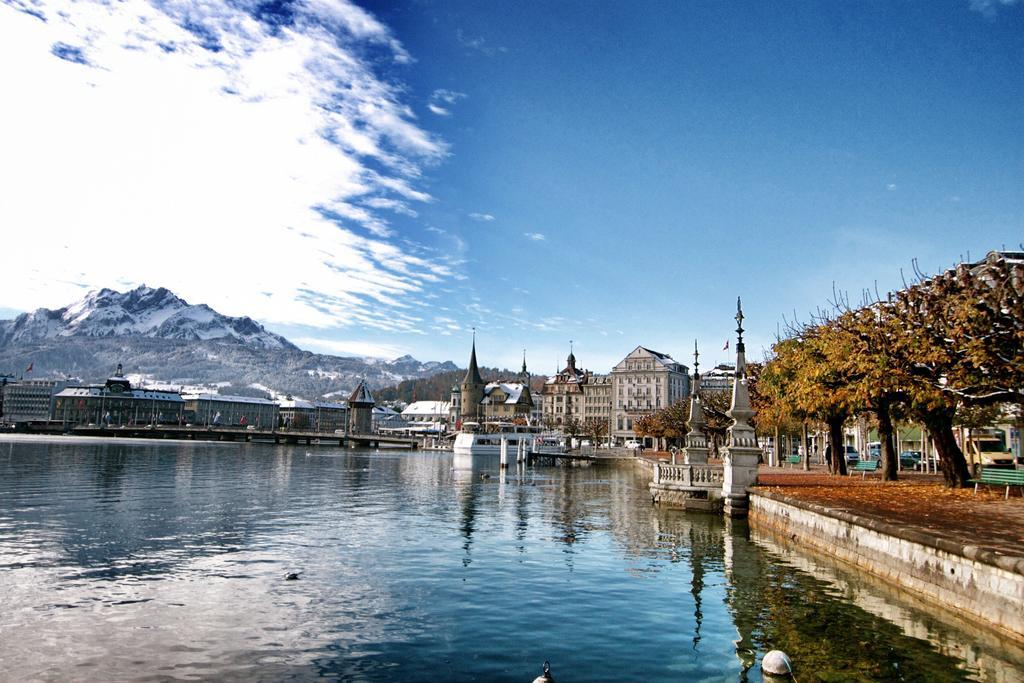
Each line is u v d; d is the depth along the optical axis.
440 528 34.44
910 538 18.38
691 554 26.66
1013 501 27.42
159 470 78.31
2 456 100.88
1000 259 29.19
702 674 13.66
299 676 13.61
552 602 19.22
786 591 20.03
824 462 79.56
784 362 49.31
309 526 34.59
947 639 15.18
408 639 15.95
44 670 13.77
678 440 146.00
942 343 28.80
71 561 24.44
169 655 14.73
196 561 24.75
